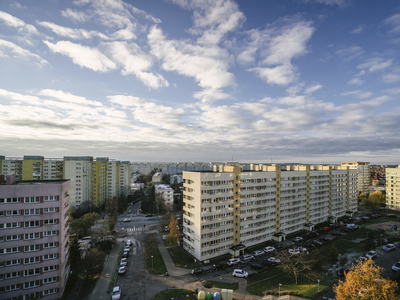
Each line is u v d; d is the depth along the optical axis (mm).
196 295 46438
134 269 59375
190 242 69250
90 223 87312
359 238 83938
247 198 75312
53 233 46469
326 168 114125
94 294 47531
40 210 45281
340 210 118875
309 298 43000
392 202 136250
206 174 65875
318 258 58125
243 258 64500
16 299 42562
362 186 196375
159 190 147750
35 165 138750
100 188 142875
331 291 45438
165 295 46375
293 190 92562
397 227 97875
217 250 67312
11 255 42562
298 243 79938
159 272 57344
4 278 42031
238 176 73625
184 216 73625
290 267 57781
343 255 67875
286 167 107500
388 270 56250
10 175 48844
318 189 105125
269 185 82938
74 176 124938
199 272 56156
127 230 99688
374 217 118125
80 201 125625
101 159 151875
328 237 86812
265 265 60281
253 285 50406
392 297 31266
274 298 44156
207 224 65375
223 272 57469
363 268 36094
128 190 195250
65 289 49969
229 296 42969
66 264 53062
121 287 50000
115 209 114188
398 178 133625
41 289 44594
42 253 45094
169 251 72438
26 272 43719
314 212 102688
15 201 43438
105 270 59094
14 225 43188
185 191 72625
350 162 199750
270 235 82875
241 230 73375
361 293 32844
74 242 61531
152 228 102875
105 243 74625
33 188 44844
